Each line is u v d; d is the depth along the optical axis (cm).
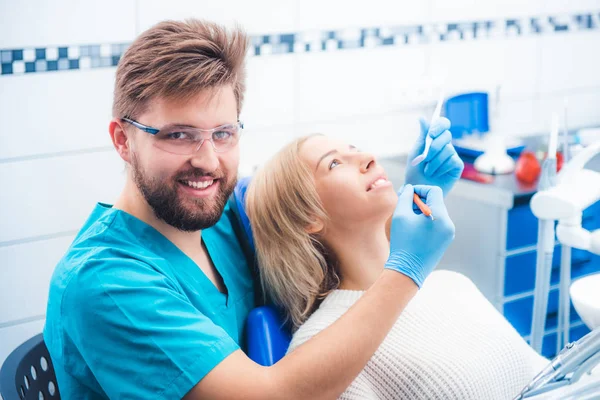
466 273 270
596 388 118
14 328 241
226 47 131
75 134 238
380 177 157
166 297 129
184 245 148
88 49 235
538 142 310
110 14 236
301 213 157
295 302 160
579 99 339
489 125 298
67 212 242
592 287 174
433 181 170
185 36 129
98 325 126
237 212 171
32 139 232
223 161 133
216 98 128
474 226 264
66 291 130
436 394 145
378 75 287
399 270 130
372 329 124
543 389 123
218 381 121
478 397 146
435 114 172
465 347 150
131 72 128
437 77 296
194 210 133
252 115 265
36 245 239
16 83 227
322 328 147
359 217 155
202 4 249
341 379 121
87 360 128
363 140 290
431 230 134
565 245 217
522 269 261
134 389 125
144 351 125
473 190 261
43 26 227
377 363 147
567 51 330
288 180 157
